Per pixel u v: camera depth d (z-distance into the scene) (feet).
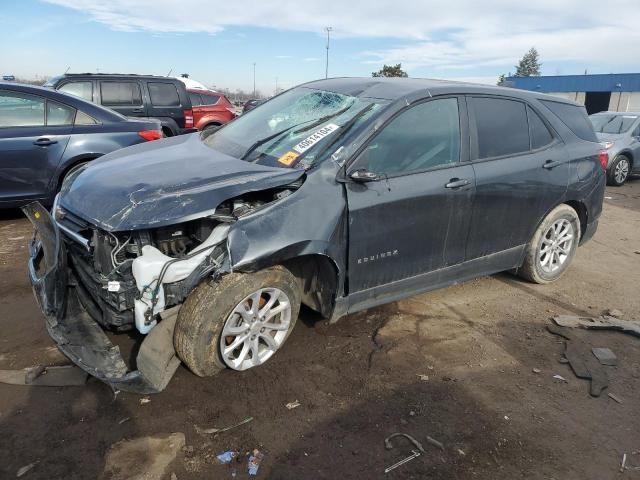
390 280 11.43
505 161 12.98
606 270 17.46
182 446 8.18
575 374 10.86
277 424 8.79
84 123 19.39
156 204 8.84
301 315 12.53
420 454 8.31
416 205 11.14
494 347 11.80
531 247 14.62
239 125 13.38
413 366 10.78
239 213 9.28
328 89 12.95
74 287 10.34
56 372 9.89
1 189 18.11
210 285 9.17
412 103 11.33
